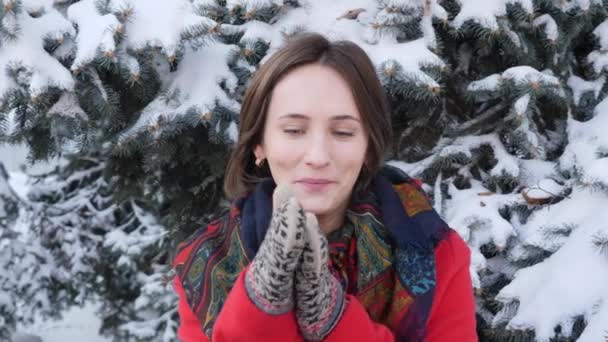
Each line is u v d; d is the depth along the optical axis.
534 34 1.96
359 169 1.04
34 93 1.74
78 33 1.85
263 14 1.98
